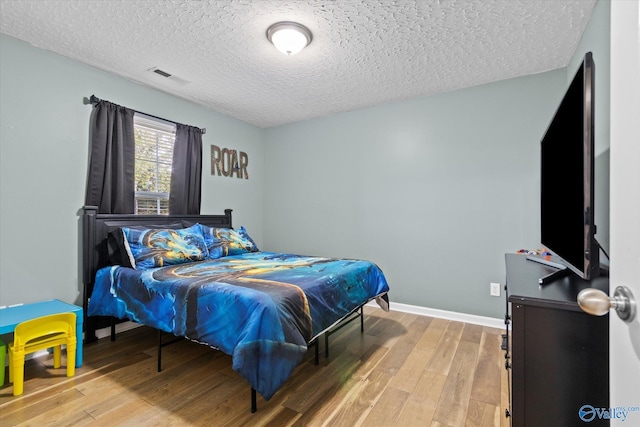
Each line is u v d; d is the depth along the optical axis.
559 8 1.85
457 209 3.03
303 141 4.00
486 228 2.89
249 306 1.59
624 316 0.56
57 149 2.36
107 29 2.07
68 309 2.06
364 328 2.79
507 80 2.81
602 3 1.73
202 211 3.51
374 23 2.00
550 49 2.31
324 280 2.01
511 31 2.08
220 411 1.61
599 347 0.97
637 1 0.54
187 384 1.87
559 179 1.45
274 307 1.56
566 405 1.00
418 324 2.90
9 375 1.87
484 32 2.09
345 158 3.68
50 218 2.32
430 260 3.16
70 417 1.56
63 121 2.39
